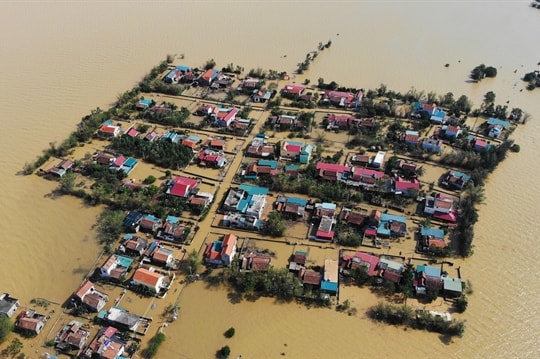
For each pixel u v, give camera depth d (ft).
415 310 226.58
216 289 238.89
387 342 216.33
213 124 347.97
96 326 221.05
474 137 335.88
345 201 284.41
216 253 246.88
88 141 334.03
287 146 318.65
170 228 261.85
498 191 297.33
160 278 235.40
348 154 321.32
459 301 227.81
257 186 294.25
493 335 219.41
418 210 278.26
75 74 410.93
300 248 257.55
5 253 255.29
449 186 295.07
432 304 230.89
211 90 389.80
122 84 400.26
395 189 285.02
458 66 427.74
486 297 234.79
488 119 355.97
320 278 237.25
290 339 217.36
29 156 321.32
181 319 224.94
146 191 286.46
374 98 376.07
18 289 237.04
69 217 277.03
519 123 356.79
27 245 260.21
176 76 398.42
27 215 277.85
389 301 232.94
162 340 213.87
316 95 378.73
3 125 348.18
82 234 266.77
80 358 208.44
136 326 219.61
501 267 249.55
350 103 366.43
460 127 343.87
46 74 409.28
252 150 317.83
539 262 253.03
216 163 310.04
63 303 231.30
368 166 309.01
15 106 368.68
